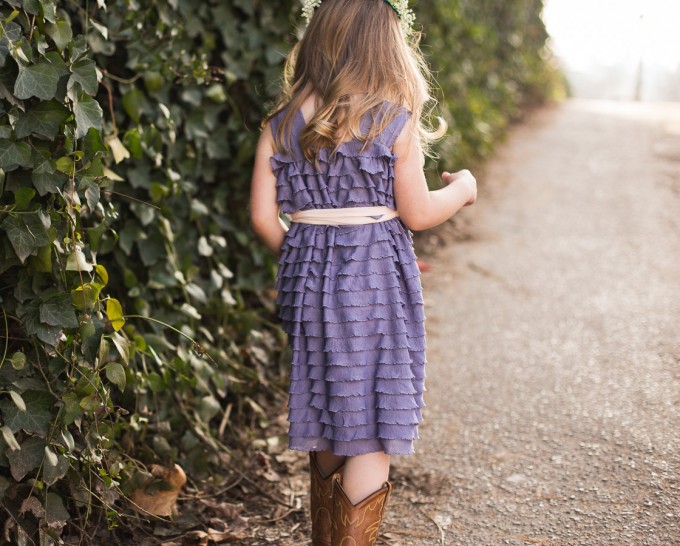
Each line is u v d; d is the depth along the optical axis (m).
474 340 3.54
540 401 2.89
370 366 1.80
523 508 2.23
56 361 1.84
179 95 2.64
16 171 1.75
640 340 3.35
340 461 1.99
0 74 1.67
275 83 2.94
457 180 2.02
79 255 1.83
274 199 1.90
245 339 2.97
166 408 2.44
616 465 2.38
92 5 2.20
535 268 4.45
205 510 2.32
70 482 1.96
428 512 2.28
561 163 7.00
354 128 1.77
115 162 2.32
